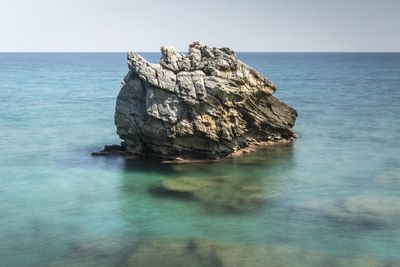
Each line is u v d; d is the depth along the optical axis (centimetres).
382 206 3931
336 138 6531
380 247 3197
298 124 7581
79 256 3094
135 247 3222
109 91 13600
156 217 3744
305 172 4912
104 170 4981
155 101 4994
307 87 14425
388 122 7794
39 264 2992
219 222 3631
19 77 19612
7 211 3881
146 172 4881
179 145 5141
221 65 5184
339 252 3127
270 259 3028
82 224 3622
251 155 5516
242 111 5422
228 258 3047
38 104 10288
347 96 11712
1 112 8994
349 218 3684
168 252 3139
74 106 10006
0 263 3000
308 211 3838
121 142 5778
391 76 19425
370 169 5031
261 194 4244
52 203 4062
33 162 5334
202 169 4959
